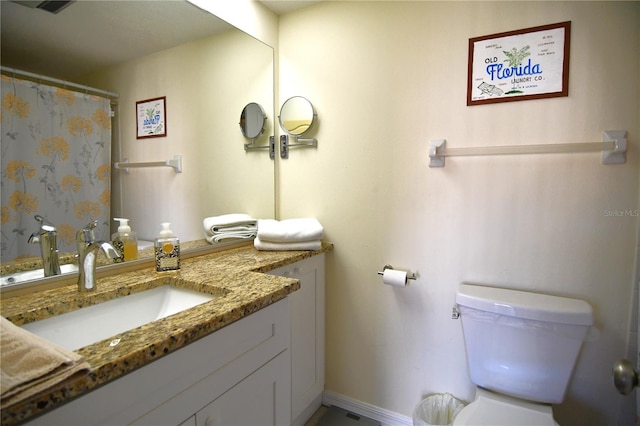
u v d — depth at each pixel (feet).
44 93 3.10
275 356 3.25
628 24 3.58
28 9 2.97
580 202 3.86
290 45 5.60
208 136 4.75
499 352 3.93
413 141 4.70
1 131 2.84
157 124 4.12
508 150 4.00
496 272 4.32
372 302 5.16
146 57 3.96
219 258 4.47
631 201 3.66
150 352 2.01
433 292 4.71
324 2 5.27
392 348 5.07
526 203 4.11
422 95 4.60
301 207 5.65
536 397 3.81
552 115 3.92
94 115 3.50
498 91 4.16
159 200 4.15
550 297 3.95
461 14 4.32
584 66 3.75
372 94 4.95
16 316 2.46
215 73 4.79
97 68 3.50
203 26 4.56
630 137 3.62
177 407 2.26
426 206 4.67
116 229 3.71
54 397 1.59
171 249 3.77
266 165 5.65
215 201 4.93
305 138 5.53
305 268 4.90
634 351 3.69
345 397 5.50
